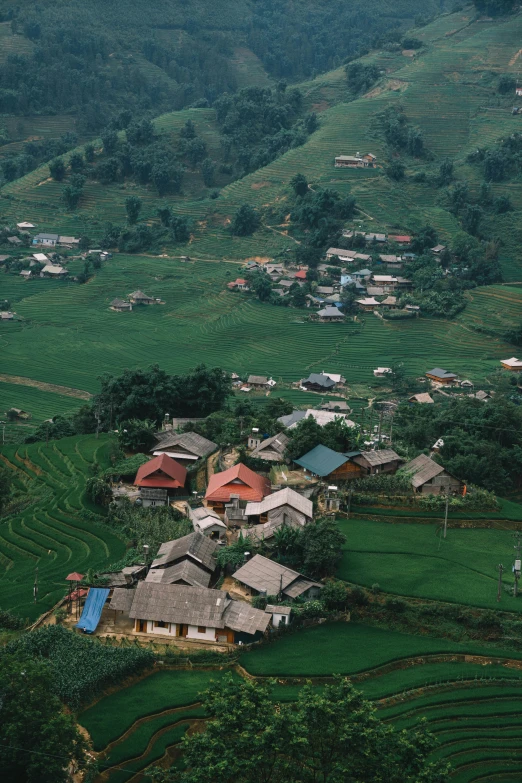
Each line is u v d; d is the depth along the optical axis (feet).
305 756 140.56
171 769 145.89
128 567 225.56
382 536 258.78
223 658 193.67
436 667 199.62
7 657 150.41
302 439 303.07
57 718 140.15
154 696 174.50
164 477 280.72
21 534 272.10
